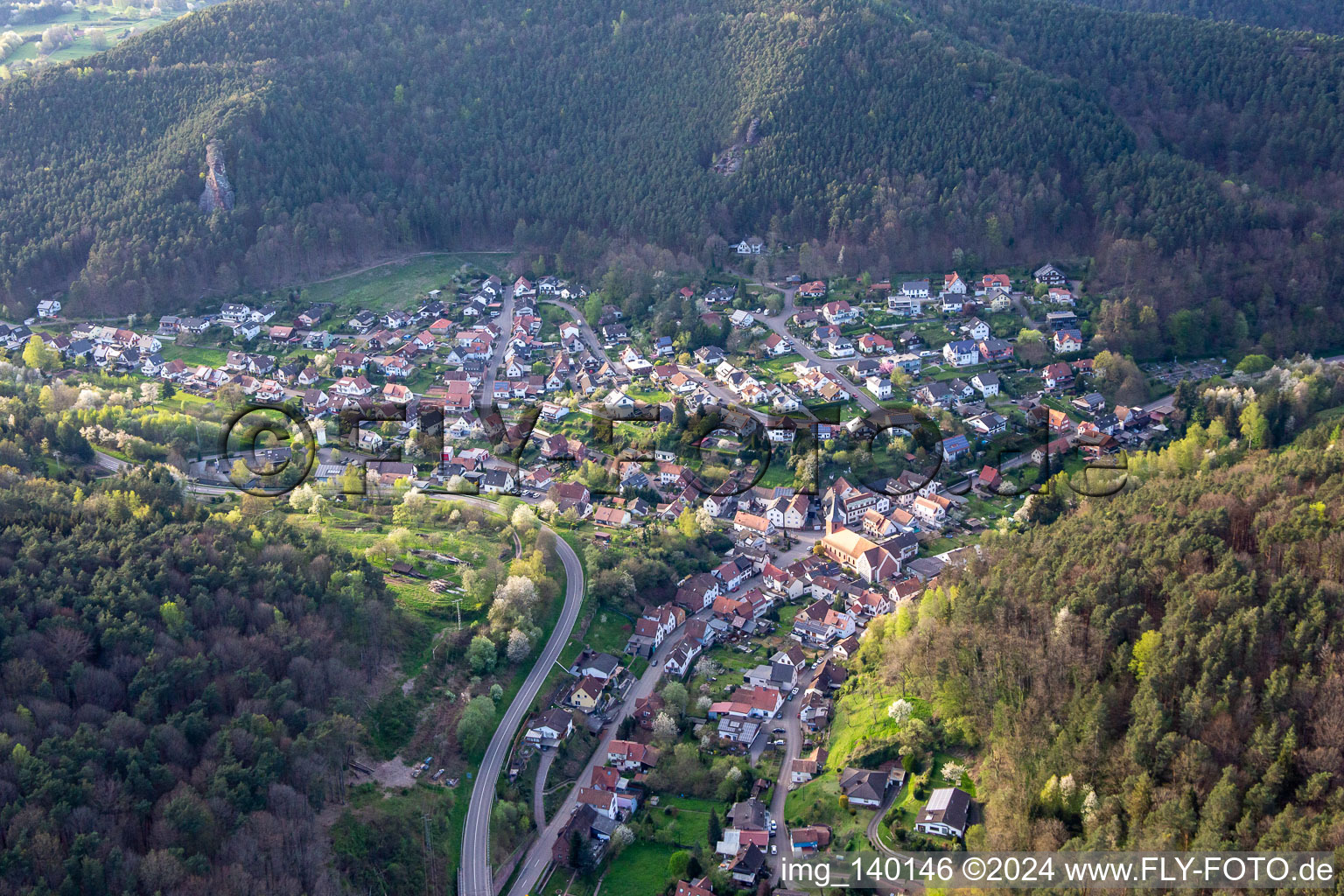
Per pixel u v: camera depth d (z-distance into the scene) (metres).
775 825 132.88
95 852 104.12
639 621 175.25
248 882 108.06
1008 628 140.88
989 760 126.88
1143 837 108.81
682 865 124.88
